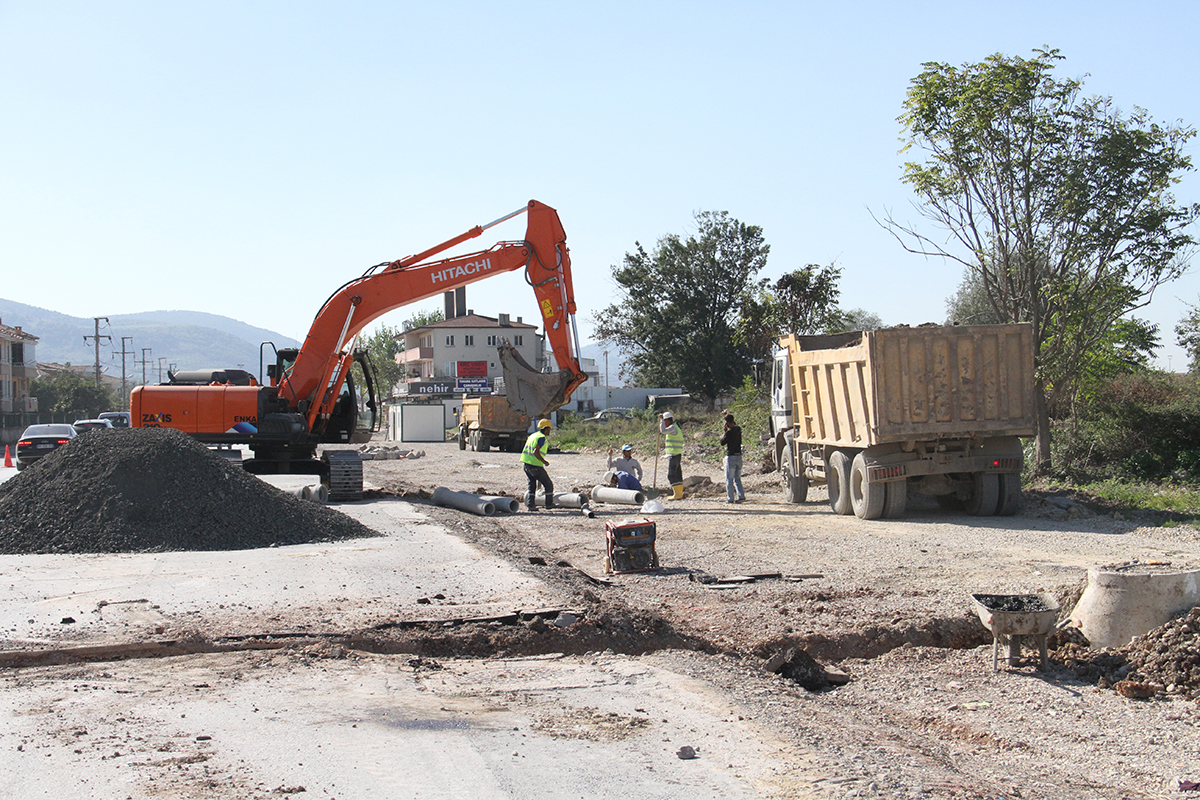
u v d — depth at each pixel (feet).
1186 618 21.44
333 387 63.21
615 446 120.67
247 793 14.32
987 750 17.79
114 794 14.28
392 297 61.31
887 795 14.48
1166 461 61.16
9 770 15.31
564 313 60.13
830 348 59.67
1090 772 16.51
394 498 60.44
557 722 18.16
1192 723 18.66
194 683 20.77
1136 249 55.26
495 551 37.91
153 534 38.93
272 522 41.06
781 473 62.23
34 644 23.44
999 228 58.03
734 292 231.30
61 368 381.81
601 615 26.17
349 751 16.31
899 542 41.14
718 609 28.45
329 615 26.71
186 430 60.44
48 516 39.75
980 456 48.16
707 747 16.69
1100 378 65.36
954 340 47.34
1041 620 21.90
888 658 23.99
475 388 266.16
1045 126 56.03
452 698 19.92
